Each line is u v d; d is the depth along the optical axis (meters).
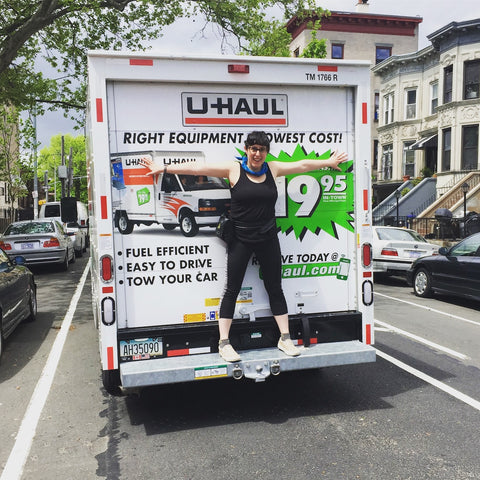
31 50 15.12
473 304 9.69
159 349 4.05
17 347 6.69
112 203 3.91
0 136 27.67
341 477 3.32
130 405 4.65
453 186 22.33
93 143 3.85
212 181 4.13
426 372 5.50
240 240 4.04
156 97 3.98
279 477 3.33
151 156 3.98
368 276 4.49
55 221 15.49
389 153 30.67
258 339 4.28
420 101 28.58
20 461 3.62
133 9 14.07
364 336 4.48
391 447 3.74
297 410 4.47
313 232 4.40
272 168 4.14
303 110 4.29
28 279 7.86
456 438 3.88
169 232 4.07
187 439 3.92
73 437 4.00
